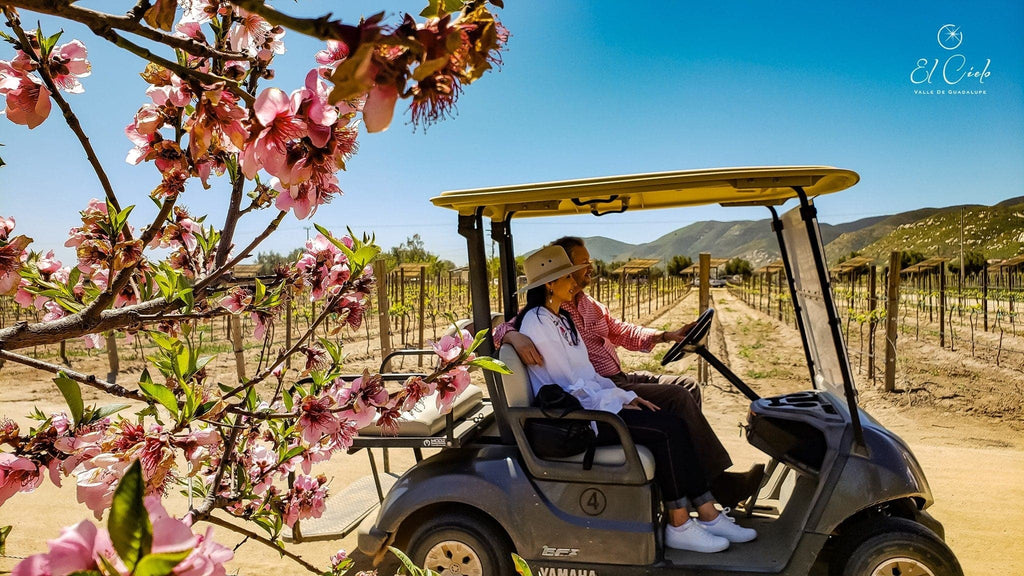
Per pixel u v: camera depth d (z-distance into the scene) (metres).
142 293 1.33
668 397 3.21
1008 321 18.70
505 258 3.86
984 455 6.20
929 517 3.09
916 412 8.18
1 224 1.06
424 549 3.03
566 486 2.95
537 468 2.97
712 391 9.22
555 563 2.91
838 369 3.04
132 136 1.05
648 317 24.77
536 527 2.92
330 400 1.35
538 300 3.47
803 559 2.76
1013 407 8.06
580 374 3.31
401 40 0.44
